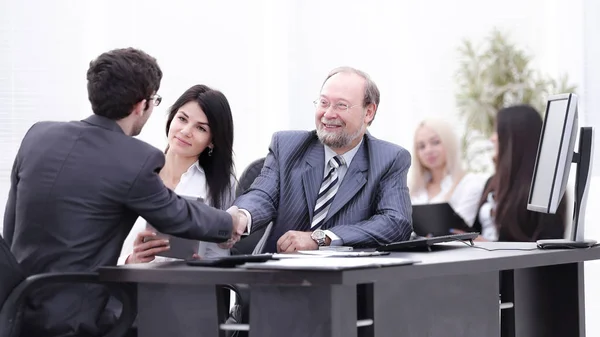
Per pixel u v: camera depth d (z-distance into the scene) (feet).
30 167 11.01
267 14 23.61
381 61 24.31
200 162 14.51
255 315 9.75
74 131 11.09
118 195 10.82
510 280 12.92
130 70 11.18
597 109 24.53
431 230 18.70
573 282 13.53
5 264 10.23
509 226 17.98
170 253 11.81
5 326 10.11
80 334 10.75
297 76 23.90
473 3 24.71
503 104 24.31
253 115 23.52
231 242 12.80
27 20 21.29
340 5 24.12
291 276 9.16
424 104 24.50
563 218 17.80
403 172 14.10
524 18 24.76
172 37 22.62
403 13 24.35
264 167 14.49
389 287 10.30
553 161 12.69
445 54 24.58
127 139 11.05
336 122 13.87
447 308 11.05
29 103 21.29
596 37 24.64
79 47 21.65
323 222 13.82
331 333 9.33
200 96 14.23
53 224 10.82
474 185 19.20
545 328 13.55
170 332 10.25
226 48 23.20
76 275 10.36
